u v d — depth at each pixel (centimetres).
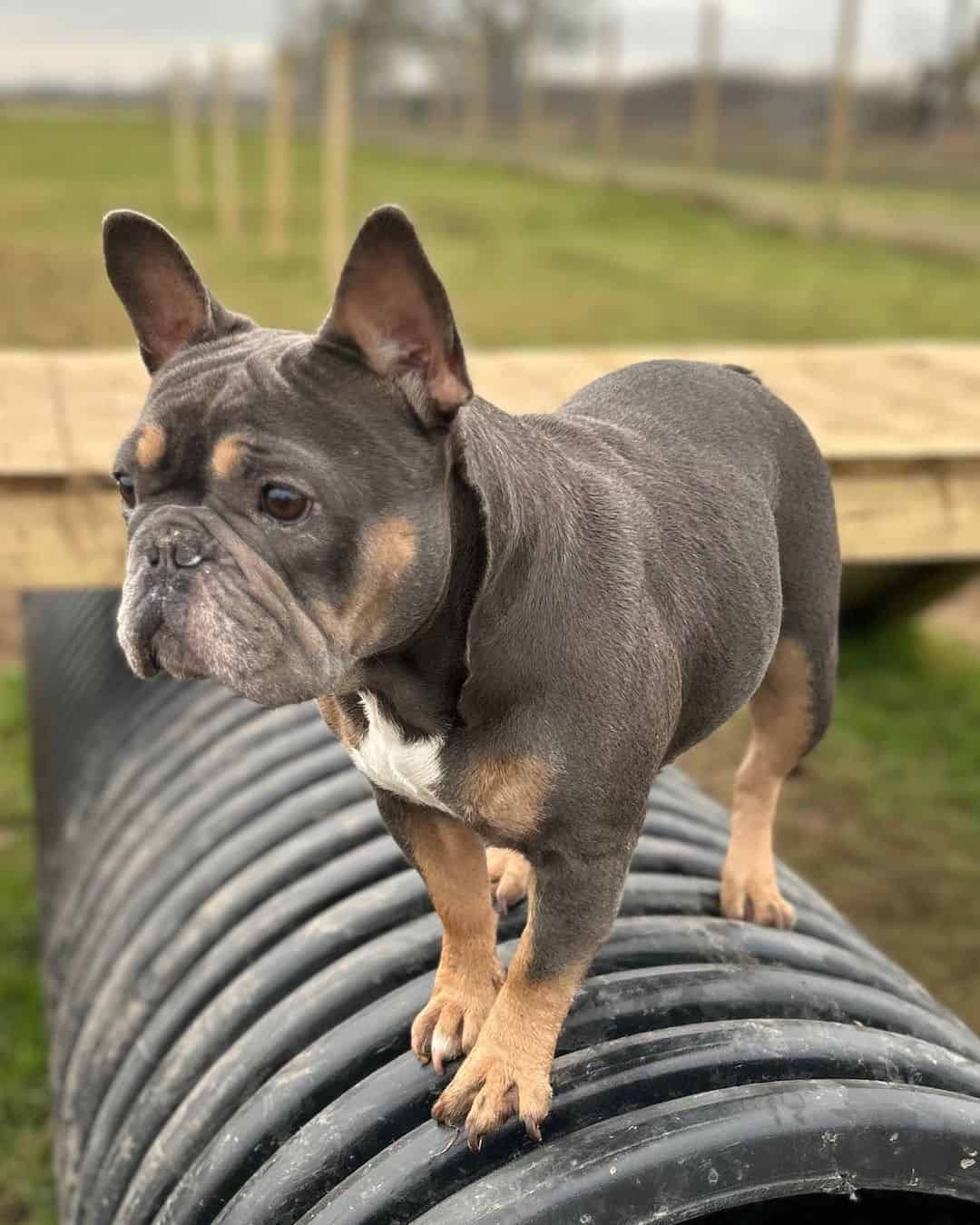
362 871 87
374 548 59
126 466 60
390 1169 63
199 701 132
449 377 59
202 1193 69
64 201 660
